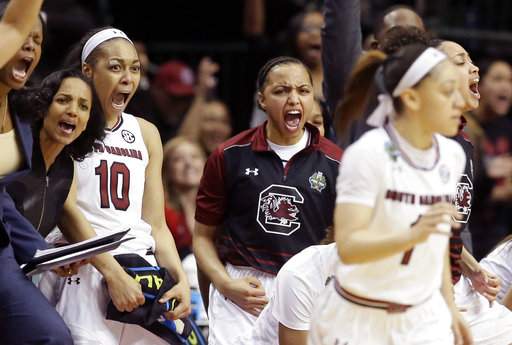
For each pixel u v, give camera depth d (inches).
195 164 990.4
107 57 721.6
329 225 741.3
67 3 1103.6
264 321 681.0
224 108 1101.7
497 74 1102.4
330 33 799.1
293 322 657.0
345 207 566.6
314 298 653.3
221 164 746.2
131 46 732.0
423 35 717.3
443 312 597.6
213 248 758.5
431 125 573.6
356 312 587.2
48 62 1072.8
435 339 587.2
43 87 673.6
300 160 742.5
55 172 687.1
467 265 745.6
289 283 655.1
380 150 569.3
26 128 654.5
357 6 799.1
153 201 738.8
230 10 1256.2
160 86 1144.2
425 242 575.8
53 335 636.7
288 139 742.5
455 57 714.2
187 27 1261.1
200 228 760.3
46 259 642.2
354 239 559.2
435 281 588.1
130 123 737.6
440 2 1266.0
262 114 948.0
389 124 579.8
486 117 1108.5
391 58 581.0
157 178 743.7
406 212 572.4
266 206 736.3
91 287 700.7
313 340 605.0
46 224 687.1
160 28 1259.2
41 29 654.5
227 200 749.3
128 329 706.8
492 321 748.6
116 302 687.1
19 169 649.6
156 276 705.6
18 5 603.8
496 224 1068.5
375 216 573.0
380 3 1249.4
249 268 739.4
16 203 676.1
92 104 697.0
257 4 1214.3
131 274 698.8
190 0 1256.2
